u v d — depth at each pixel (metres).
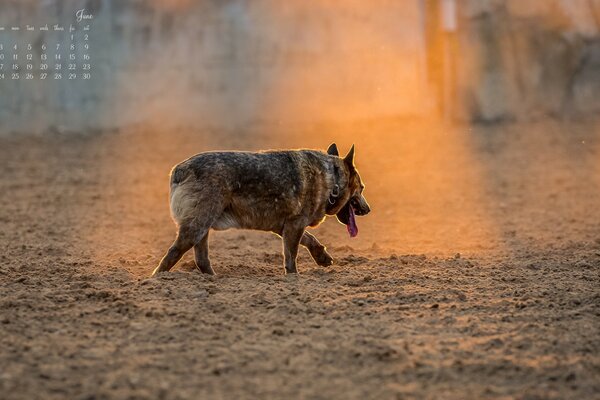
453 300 10.59
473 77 32.22
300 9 33.06
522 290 11.06
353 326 9.43
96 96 32.16
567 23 32.53
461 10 32.09
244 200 11.62
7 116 31.25
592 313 9.99
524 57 32.44
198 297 10.45
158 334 9.03
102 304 10.14
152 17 32.78
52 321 9.43
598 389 7.73
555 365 8.23
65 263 12.98
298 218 12.10
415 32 32.88
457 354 8.54
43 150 27.86
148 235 16.64
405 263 13.09
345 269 12.43
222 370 8.02
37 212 19.14
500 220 18.45
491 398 7.50
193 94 32.72
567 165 25.08
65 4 31.97
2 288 10.87
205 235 11.95
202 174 11.39
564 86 32.75
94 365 8.08
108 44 32.34
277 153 12.02
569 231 16.95
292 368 8.12
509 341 8.92
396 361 8.30
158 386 7.59
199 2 32.88
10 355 8.26
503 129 30.48
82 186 22.62
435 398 7.48
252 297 10.41
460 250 15.06
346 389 7.64
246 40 33.03
